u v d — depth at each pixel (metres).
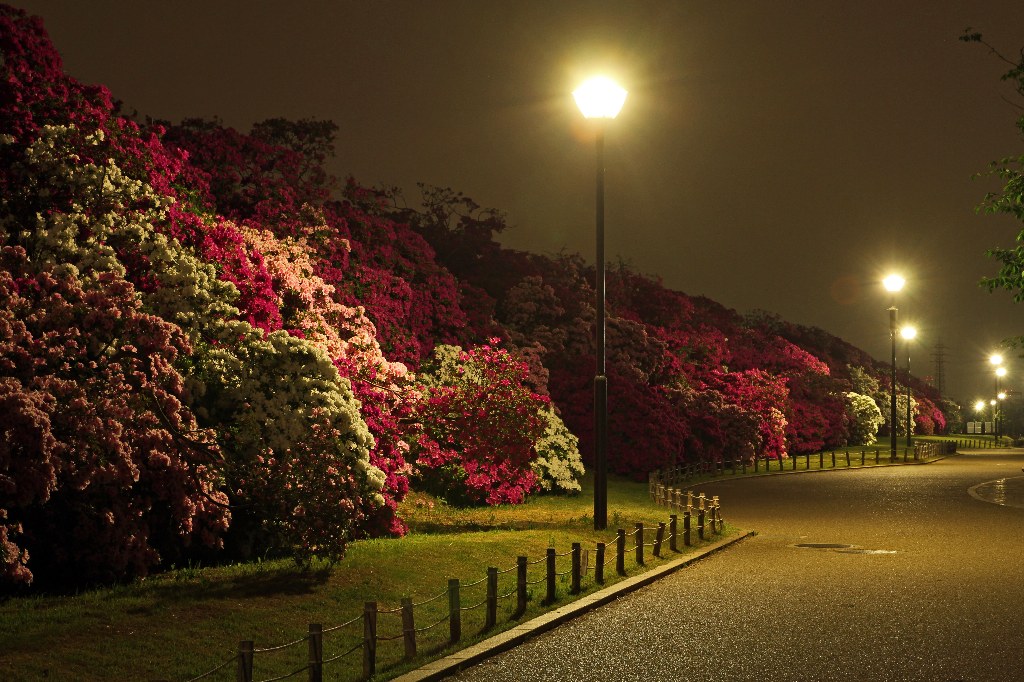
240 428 14.58
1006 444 113.25
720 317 83.75
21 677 8.52
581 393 44.47
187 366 14.96
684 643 11.24
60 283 13.52
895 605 13.59
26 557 11.15
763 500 32.91
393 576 13.78
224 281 16.53
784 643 11.21
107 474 12.25
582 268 67.50
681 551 19.20
